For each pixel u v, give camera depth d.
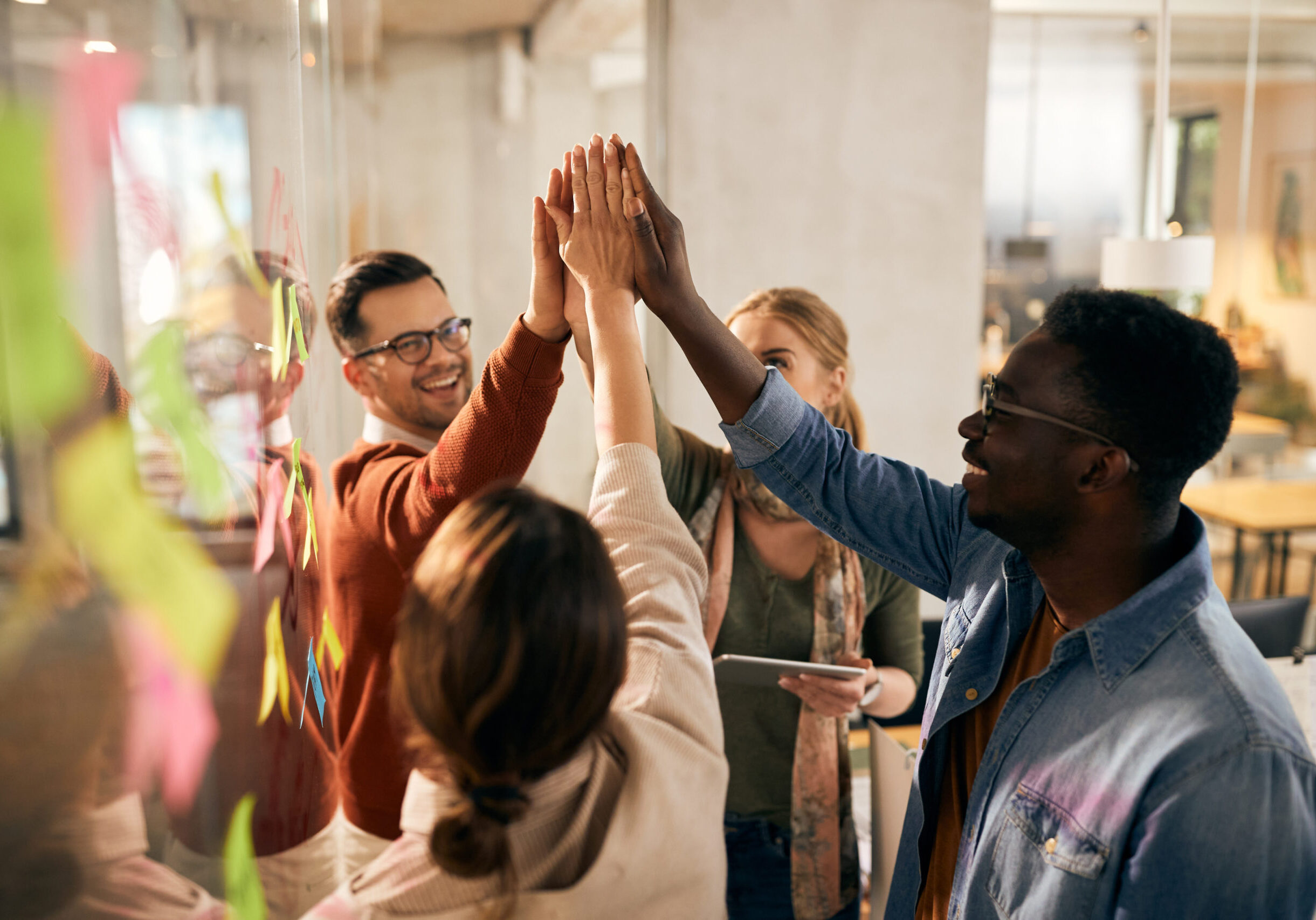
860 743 1.80
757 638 1.37
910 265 3.05
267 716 0.54
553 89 3.52
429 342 1.38
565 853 0.60
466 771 0.57
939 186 3.02
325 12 2.93
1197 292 3.69
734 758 1.35
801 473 0.98
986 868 0.81
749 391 0.95
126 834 0.41
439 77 3.59
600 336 0.87
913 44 2.94
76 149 0.38
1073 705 0.77
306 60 1.07
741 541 1.39
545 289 0.95
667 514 0.79
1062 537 0.79
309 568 0.73
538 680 0.55
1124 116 3.81
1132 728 0.72
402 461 1.21
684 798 0.65
